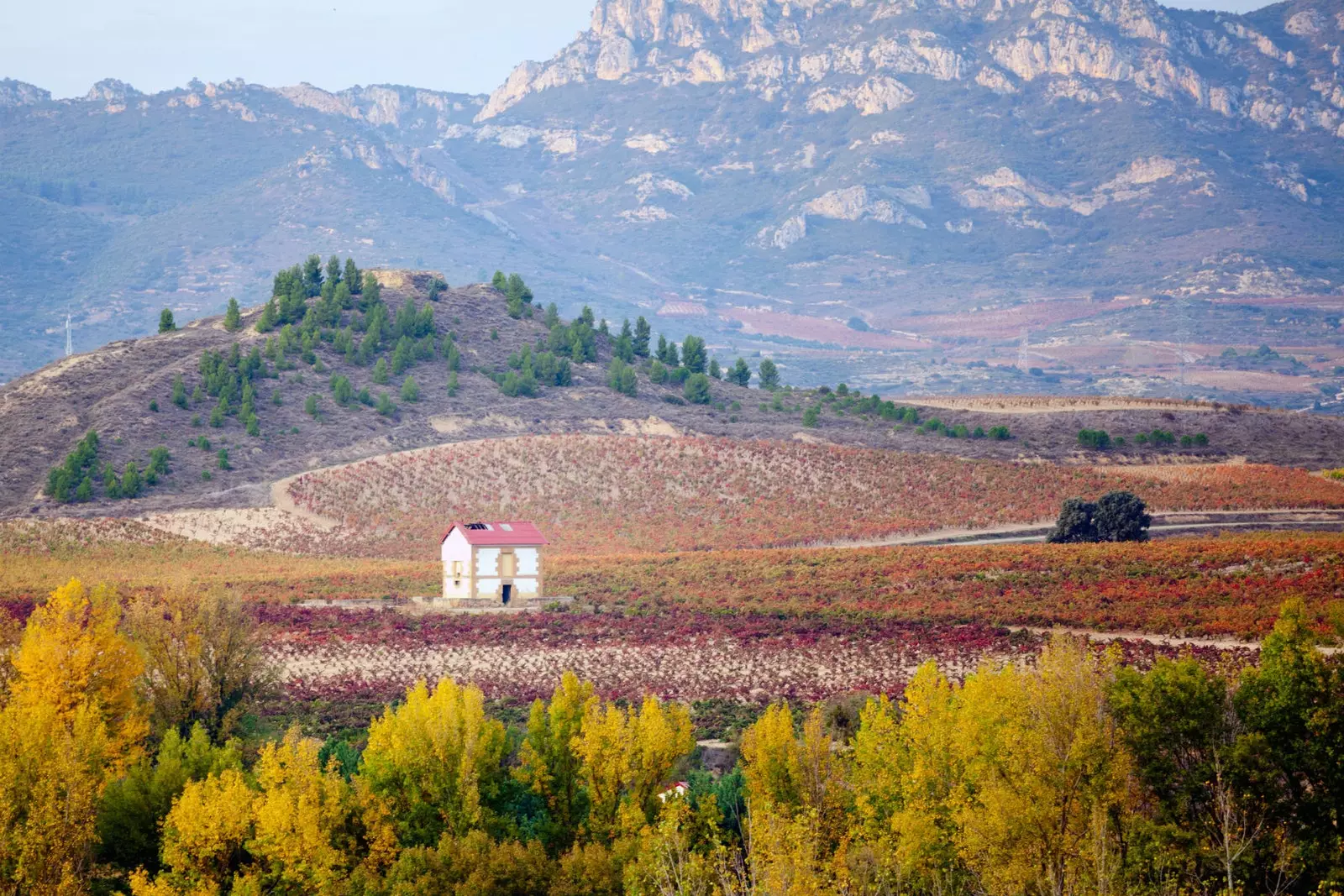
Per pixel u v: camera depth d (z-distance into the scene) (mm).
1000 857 152500
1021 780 157750
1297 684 166250
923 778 167875
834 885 146875
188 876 172625
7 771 169125
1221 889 149375
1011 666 182750
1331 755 160500
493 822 182750
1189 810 161125
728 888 145750
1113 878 141000
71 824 166250
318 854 170750
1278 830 157500
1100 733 159875
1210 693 167125
